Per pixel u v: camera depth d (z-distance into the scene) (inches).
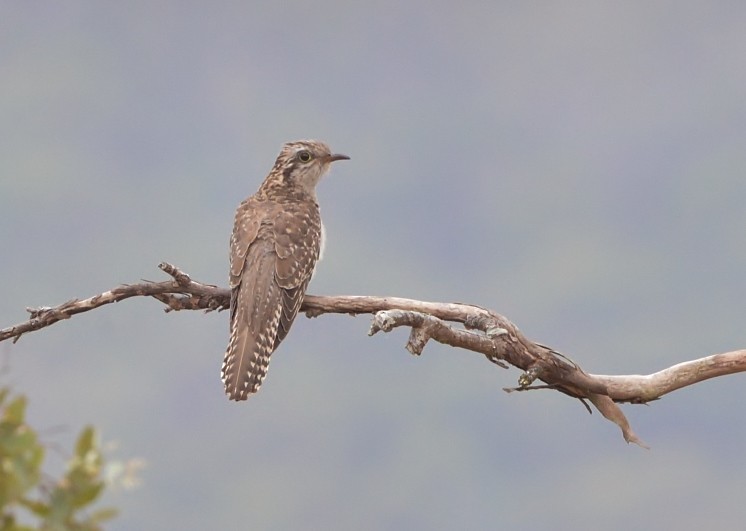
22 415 201.3
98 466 202.7
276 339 524.1
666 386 460.8
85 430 203.3
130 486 203.0
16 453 197.8
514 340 452.1
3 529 197.0
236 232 555.8
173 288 488.7
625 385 460.8
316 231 565.0
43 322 466.9
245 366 511.2
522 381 455.5
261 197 589.6
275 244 542.9
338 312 522.0
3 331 466.3
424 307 470.9
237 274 533.6
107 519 201.2
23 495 196.5
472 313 460.4
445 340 440.5
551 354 456.1
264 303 525.7
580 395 463.8
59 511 198.2
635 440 463.8
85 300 471.8
